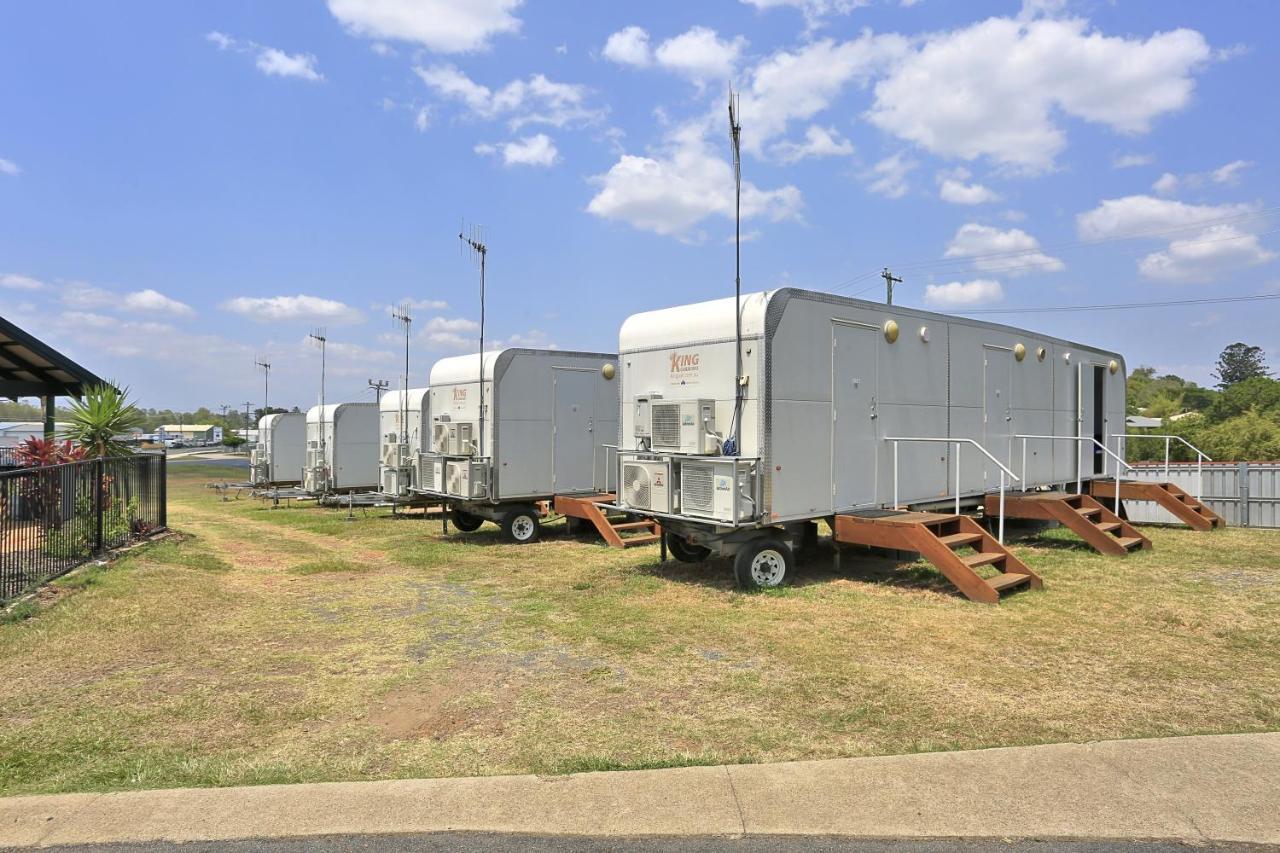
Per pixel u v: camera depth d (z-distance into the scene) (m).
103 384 13.05
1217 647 5.89
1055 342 13.09
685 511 8.41
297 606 7.59
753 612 7.13
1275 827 3.15
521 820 3.27
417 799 3.46
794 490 8.27
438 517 16.89
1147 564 9.41
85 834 3.17
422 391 17.66
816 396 8.51
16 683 5.17
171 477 35.94
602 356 13.27
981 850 3.01
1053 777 3.59
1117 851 2.99
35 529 7.90
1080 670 5.35
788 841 3.08
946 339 10.41
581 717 4.56
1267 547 10.81
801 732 4.25
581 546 11.73
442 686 5.18
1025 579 7.97
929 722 4.39
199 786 3.63
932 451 10.16
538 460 12.47
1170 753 3.83
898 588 8.17
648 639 6.25
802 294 8.34
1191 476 14.97
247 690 5.10
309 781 3.69
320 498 20.44
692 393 8.69
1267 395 38.44
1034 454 12.45
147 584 8.00
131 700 4.88
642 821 3.25
